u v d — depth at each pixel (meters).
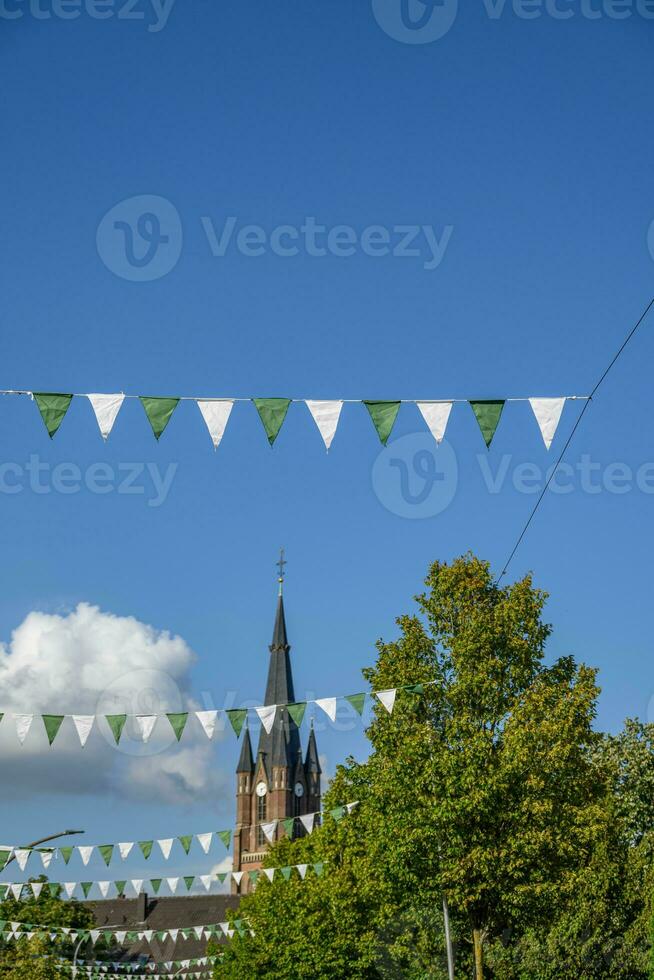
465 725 26.27
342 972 37.91
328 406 12.51
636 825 39.03
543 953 31.61
